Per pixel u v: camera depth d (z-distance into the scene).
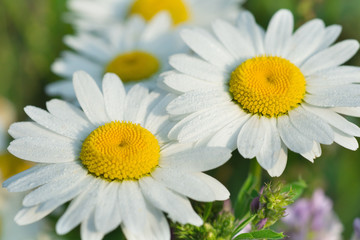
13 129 0.22
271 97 0.22
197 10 0.32
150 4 0.32
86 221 0.20
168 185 0.21
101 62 0.28
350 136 0.22
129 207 0.20
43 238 0.25
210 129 0.22
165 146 0.22
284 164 0.21
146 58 0.27
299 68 0.23
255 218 0.21
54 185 0.21
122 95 0.23
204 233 0.21
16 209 0.26
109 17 0.34
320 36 0.24
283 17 0.24
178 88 0.22
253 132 0.22
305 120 0.22
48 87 0.28
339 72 0.23
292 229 0.25
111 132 0.21
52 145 0.22
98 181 0.21
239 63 0.23
